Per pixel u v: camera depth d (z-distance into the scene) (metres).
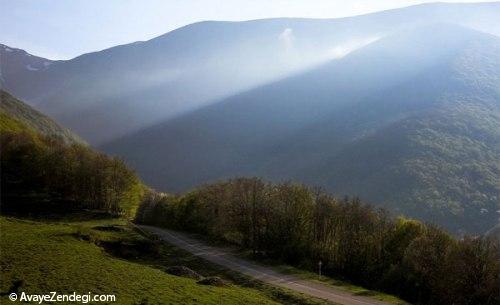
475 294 56.88
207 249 75.88
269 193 81.50
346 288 54.16
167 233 91.94
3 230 59.31
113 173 108.56
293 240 75.44
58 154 111.56
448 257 60.12
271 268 63.41
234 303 40.09
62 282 37.25
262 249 77.50
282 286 52.47
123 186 109.56
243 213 80.75
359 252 70.31
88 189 107.62
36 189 109.56
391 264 65.50
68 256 48.19
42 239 56.00
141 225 103.12
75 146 123.44
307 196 80.38
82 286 36.91
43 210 95.44
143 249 67.56
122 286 38.91
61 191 109.62
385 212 81.69
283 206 78.69
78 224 80.19
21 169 113.31
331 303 45.84
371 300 48.75
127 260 61.06
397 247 70.00
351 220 75.75
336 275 68.00
